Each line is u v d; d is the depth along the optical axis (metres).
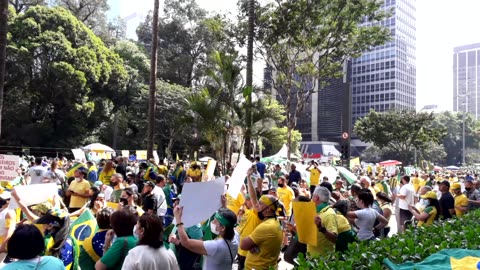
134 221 4.65
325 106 101.31
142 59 54.66
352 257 4.52
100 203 7.39
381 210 9.01
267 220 5.30
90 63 42.41
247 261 5.25
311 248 5.89
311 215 5.49
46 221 4.50
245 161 6.71
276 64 27.75
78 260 5.07
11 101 40.53
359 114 120.31
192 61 59.41
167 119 46.66
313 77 29.72
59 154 41.91
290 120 28.47
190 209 4.95
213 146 19.53
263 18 25.22
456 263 3.95
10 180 9.88
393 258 4.48
